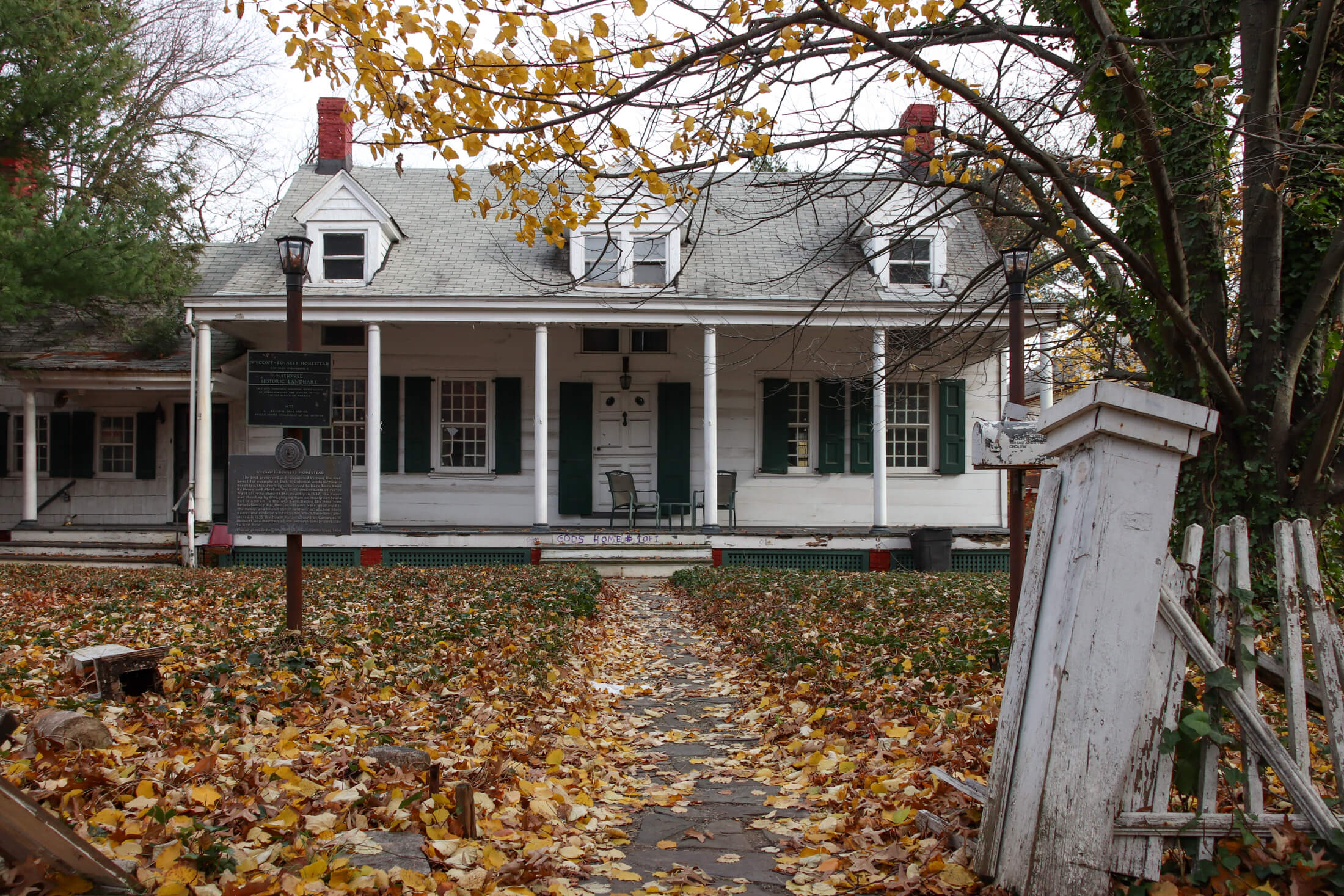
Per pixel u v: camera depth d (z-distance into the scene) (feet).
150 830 9.98
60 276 45.39
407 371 62.59
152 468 62.54
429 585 41.09
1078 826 9.39
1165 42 22.31
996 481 63.82
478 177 68.80
